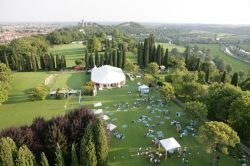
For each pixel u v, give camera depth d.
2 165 32.62
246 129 48.62
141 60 124.19
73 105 72.06
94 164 36.91
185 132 53.72
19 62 118.62
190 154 45.81
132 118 62.19
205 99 62.97
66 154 38.44
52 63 120.44
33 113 66.12
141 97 78.88
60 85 92.25
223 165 42.59
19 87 89.81
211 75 102.31
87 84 85.88
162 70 118.69
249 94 53.44
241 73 128.00
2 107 71.06
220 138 38.62
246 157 45.59
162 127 57.09
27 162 33.50
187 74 81.88
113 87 90.12
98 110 63.81
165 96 70.56
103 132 38.22
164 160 43.84
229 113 52.75
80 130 41.09
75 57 150.38
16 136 37.53
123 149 47.28
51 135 38.91
